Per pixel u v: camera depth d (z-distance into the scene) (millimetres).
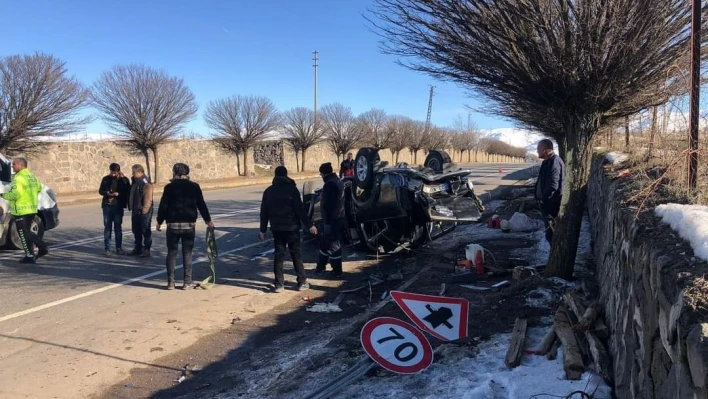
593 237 8148
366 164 8812
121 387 4457
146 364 4926
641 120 6586
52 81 21453
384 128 50625
